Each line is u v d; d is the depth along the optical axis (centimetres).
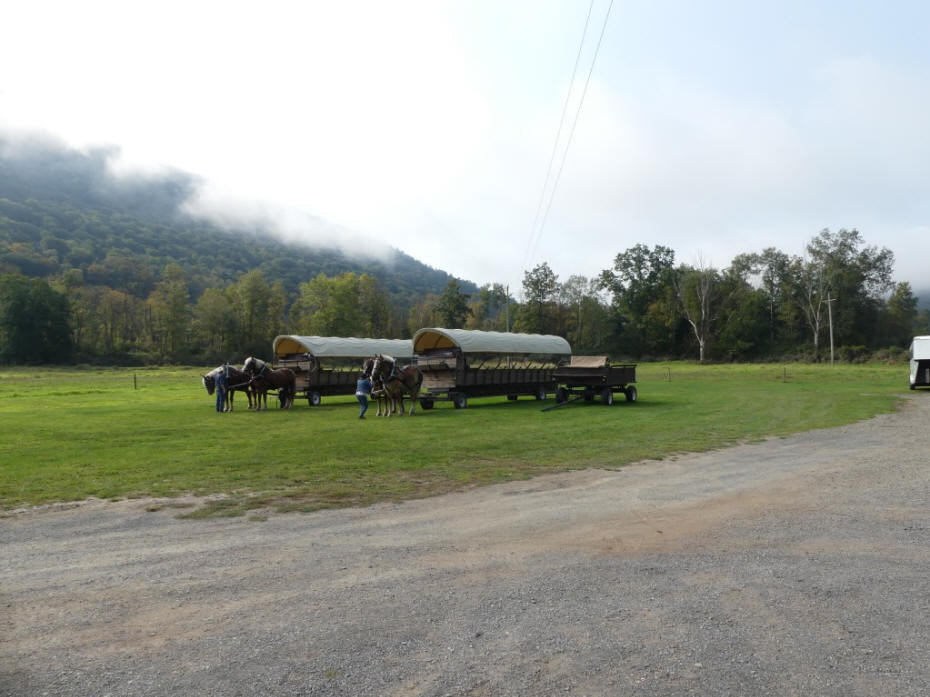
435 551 643
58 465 1180
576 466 1181
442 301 10138
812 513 798
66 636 440
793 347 9256
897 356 7738
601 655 403
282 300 11369
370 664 393
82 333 10569
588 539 683
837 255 8944
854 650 408
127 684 369
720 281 9850
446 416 2230
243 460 1237
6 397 3506
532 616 468
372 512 824
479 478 1062
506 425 1897
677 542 668
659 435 1639
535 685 364
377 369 2198
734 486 983
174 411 2489
